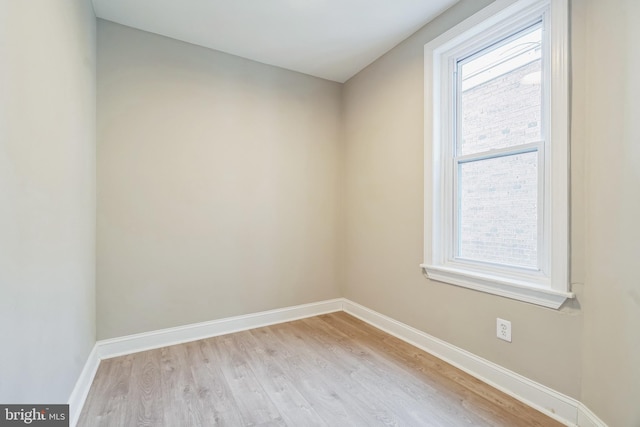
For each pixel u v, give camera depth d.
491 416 1.51
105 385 1.79
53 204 1.24
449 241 2.15
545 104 1.62
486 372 1.82
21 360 0.96
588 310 1.37
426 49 2.21
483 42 1.92
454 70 2.12
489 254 1.92
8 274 0.88
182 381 1.83
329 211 3.12
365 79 2.85
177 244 2.39
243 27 2.25
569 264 1.45
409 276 2.38
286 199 2.88
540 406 1.56
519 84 1.75
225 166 2.58
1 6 0.84
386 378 1.87
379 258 2.69
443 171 2.18
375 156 2.74
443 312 2.10
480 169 1.97
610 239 1.25
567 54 1.44
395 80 2.51
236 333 2.58
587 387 1.38
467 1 1.93
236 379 1.86
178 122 2.39
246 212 2.68
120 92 2.19
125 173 2.20
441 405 1.61
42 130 1.13
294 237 2.93
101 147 2.12
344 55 2.65
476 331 1.89
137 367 1.99
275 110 2.82
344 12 2.09
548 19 1.60
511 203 1.79
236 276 2.64
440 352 2.12
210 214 2.52
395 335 2.50
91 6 1.96
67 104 1.43
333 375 1.90
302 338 2.47
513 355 1.69
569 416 1.45
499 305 1.76
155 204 2.30
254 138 2.72
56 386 1.26
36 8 1.08
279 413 1.55
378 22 2.20
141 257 2.26
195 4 2.00
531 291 1.58
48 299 1.18
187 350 2.25
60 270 1.32
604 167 1.28
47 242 1.18
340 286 3.19
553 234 1.50
